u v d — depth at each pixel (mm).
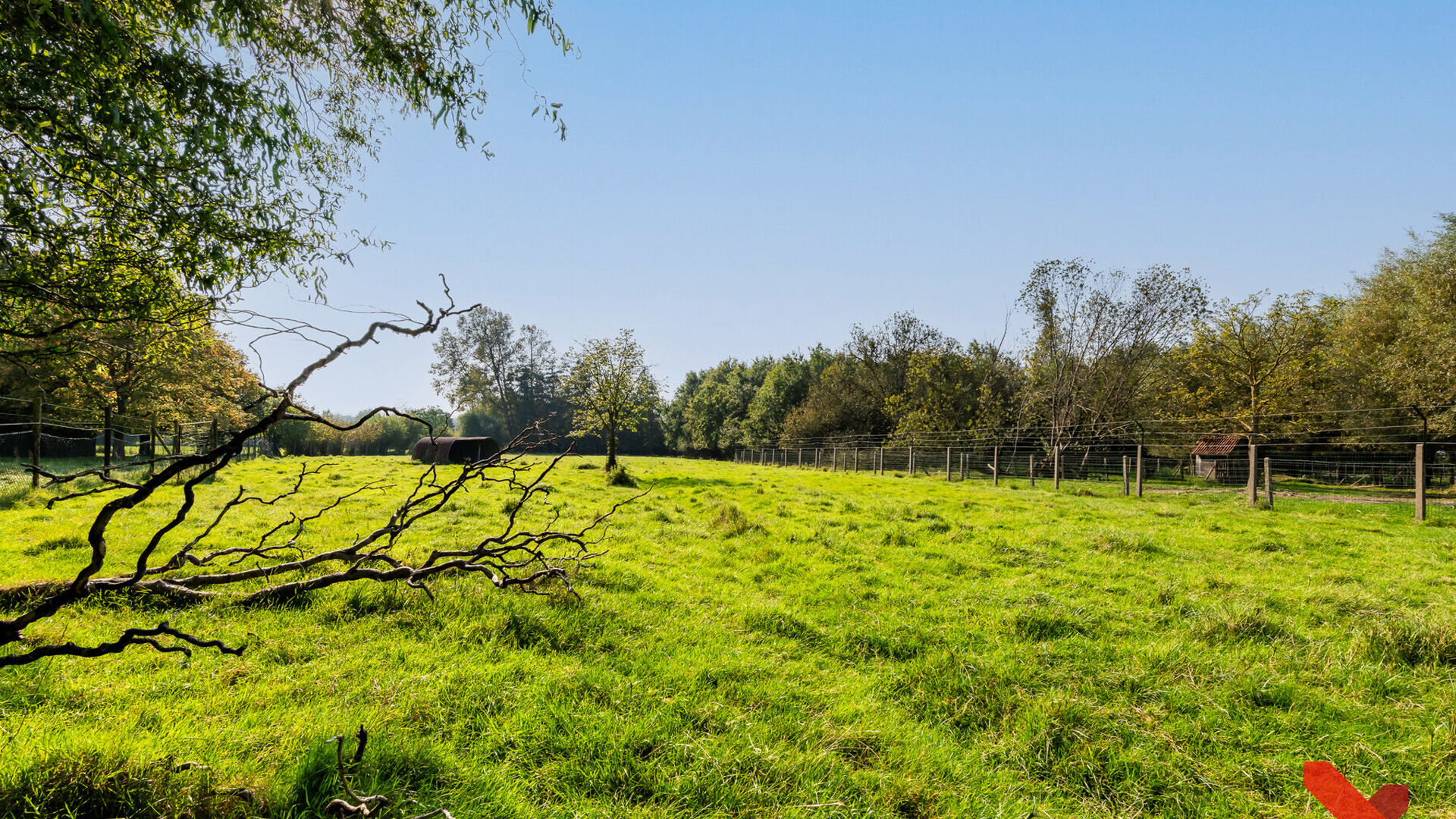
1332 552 10789
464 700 4246
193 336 7367
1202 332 33938
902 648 5906
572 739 3863
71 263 5855
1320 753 4113
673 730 4059
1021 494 23266
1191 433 35156
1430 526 14242
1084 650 5758
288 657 4941
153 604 5730
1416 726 4371
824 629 6453
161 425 28422
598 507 15125
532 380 92625
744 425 72812
